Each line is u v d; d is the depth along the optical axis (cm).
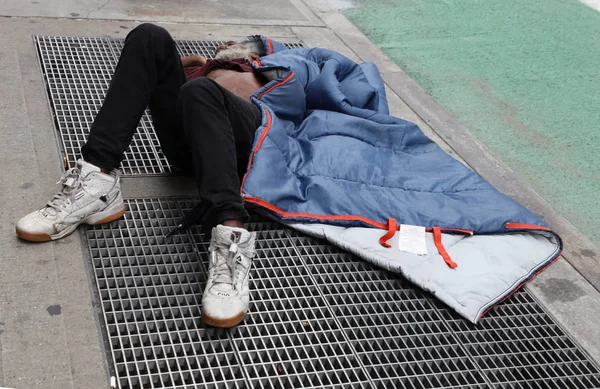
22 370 191
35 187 262
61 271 227
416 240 256
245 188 250
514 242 264
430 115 380
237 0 486
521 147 369
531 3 571
